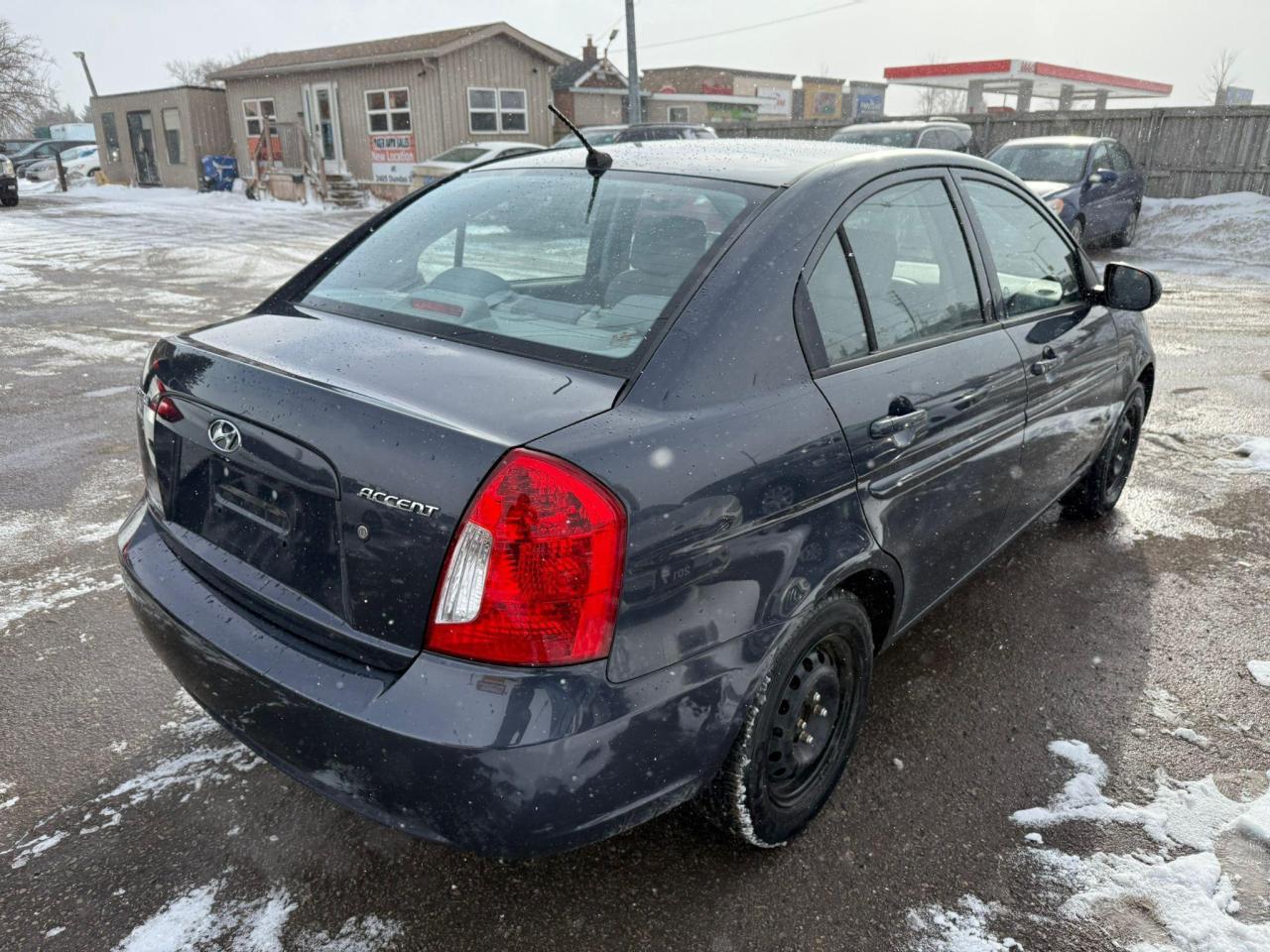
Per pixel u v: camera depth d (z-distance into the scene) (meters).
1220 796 2.55
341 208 23.44
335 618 1.82
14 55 38.38
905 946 2.04
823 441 2.08
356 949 1.99
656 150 2.82
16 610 3.36
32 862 2.20
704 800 2.11
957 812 2.46
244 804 2.41
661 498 1.73
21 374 6.68
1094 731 2.83
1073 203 12.41
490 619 1.63
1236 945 2.05
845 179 2.44
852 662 2.40
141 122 29.11
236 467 1.98
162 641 2.07
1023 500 3.22
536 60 24.56
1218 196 16.84
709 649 1.85
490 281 2.38
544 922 2.07
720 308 2.02
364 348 2.08
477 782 1.63
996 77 29.11
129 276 11.74
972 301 2.83
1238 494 4.78
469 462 1.64
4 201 22.69
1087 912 2.14
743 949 2.03
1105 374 3.69
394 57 22.09
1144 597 3.69
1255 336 8.57
